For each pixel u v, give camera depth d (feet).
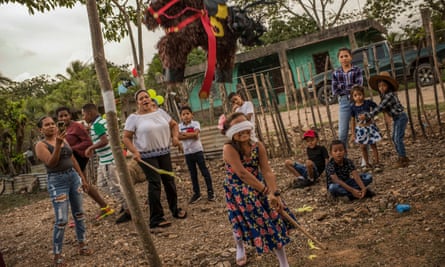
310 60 58.49
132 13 23.71
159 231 15.75
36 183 35.99
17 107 42.73
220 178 23.58
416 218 12.63
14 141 41.93
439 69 22.58
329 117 24.38
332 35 55.36
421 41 22.74
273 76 58.65
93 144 17.87
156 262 9.61
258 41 10.48
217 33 9.89
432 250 10.51
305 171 18.58
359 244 11.73
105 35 23.58
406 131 24.77
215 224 15.87
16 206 30.25
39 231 19.24
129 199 9.40
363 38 61.82
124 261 13.69
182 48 10.12
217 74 10.71
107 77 9.17
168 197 17.15
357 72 19.44
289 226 11.00
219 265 11.88
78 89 74.64
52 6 19.92
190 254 13.23
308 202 16.38
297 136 29.58
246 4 10.27
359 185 15.25
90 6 9.02
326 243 12.26
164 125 16.48
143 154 16.25
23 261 15.37
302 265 11.20
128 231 16.56
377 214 13.65
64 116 18.16
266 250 10.17
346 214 14.14
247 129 10.15
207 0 9.70
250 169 10.55
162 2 9.84
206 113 53.88
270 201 10.27
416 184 15.66
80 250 14.76
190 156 19.22
